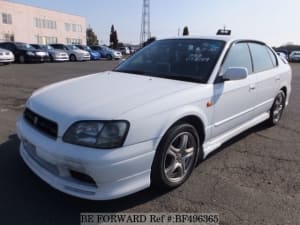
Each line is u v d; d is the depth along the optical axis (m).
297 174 3.37
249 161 3.69
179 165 2.96
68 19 60.19
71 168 2.41
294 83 11.45
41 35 53.59
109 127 2.35
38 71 13.89
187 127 2.90
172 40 4.05
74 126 2.40
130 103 2.55
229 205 2.72
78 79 3.50
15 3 47.28
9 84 9.34
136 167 2.49
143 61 3.86
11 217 2.49
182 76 3.33
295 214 2.61
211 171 3.38
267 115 4.75
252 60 4.12
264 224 2.47
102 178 2.35
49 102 2.75
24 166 3.33
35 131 2.67
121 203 2.72
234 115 3.67
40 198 2.75
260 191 2.98
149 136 2.54
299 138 4.57
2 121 5.00
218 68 3.36
